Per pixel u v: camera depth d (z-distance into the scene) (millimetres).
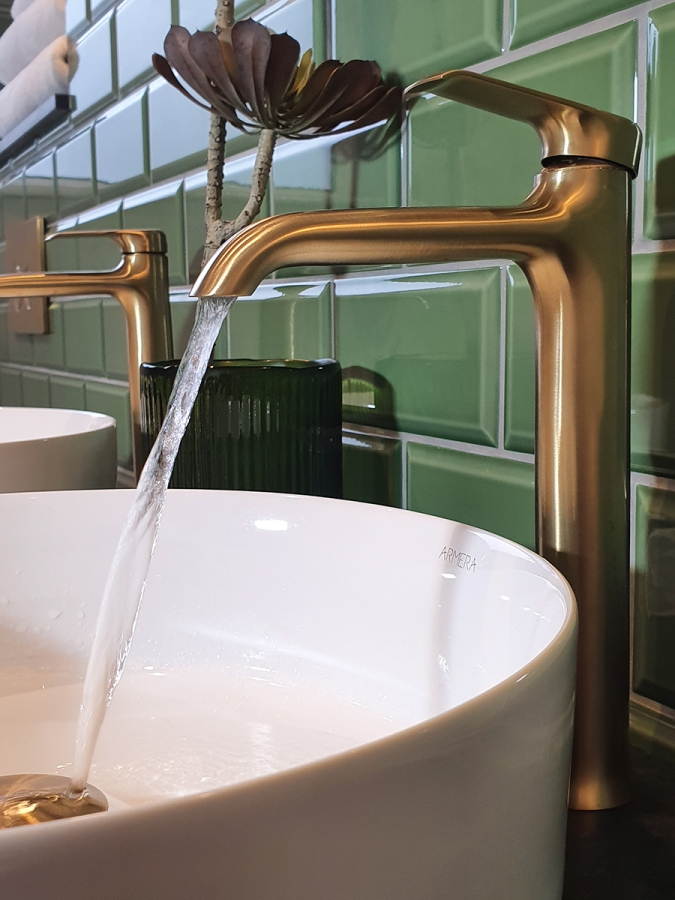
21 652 451
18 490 517
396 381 553
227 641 444
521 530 469
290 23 632
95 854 135
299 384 513
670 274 383
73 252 1133
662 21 374
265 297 685
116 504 459
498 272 470
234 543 443
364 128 562
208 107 581
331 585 417
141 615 453
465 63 481
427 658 373
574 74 416
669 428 389
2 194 1438
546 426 338
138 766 367
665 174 380
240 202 718
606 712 351
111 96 966
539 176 333
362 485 596
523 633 314
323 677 416
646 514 405
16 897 132
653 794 371
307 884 155
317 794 152
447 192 501
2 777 356
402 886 169
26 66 1236
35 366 1300
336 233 285
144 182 904
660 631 404
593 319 327
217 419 515
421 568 379
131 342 685
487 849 188
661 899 304
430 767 167
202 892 144
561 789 219
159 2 827
